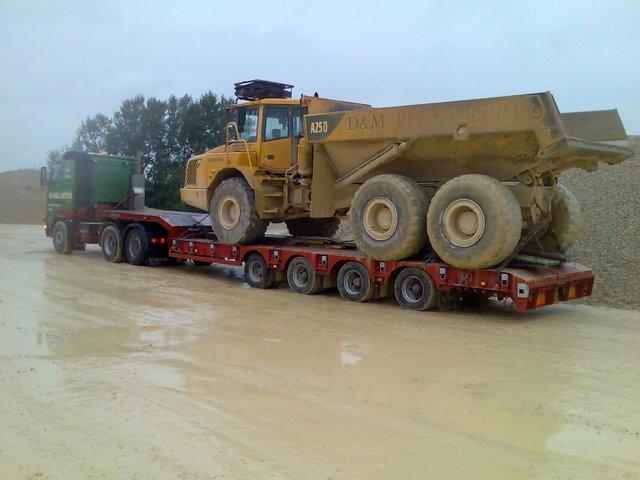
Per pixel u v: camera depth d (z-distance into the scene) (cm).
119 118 3656
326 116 1160
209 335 843
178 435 499
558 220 1097
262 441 489
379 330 889
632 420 541
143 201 1848
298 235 1516
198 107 3634
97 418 534
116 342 795
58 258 1711
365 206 1079
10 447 476
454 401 587
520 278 913
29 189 4409
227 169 1336
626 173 1727
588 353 767
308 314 1002
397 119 1056
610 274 1221
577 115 1066
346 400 588
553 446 486
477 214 939
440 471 439
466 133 973
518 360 732
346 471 438
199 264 1648
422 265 1023
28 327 865
